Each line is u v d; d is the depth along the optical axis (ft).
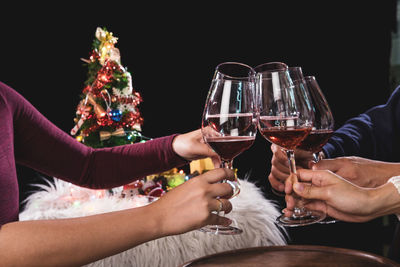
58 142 4.02
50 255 2.56
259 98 3.36
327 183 3.16
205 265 3.13
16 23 11.20
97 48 7.93
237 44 12.71
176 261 5.33
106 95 7.50
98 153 4.20
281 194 4.23
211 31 12.61
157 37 12.36
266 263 3.10
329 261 3.09
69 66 11.60
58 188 6.77
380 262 3.02
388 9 12.34
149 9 12.21
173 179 7.39
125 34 12.13
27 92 11.41
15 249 2.54
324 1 12.55
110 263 5.17
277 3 12.66
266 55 12.80
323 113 3.67
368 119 5.27
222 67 3.84
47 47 11.44
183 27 12.45
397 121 5.12
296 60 12.78
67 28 11.53
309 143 3.68
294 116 3.25
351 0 12.41
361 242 10.42
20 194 11.01
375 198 3.03
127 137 7.74
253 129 3.13
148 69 12.41
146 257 5.25
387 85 12.62
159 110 12.53
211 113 3.08
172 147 4.03
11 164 3.27
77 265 2.63
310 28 12.69
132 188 6.76
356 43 12.58
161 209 2.71
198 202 2.68
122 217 2.69
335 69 12.73
